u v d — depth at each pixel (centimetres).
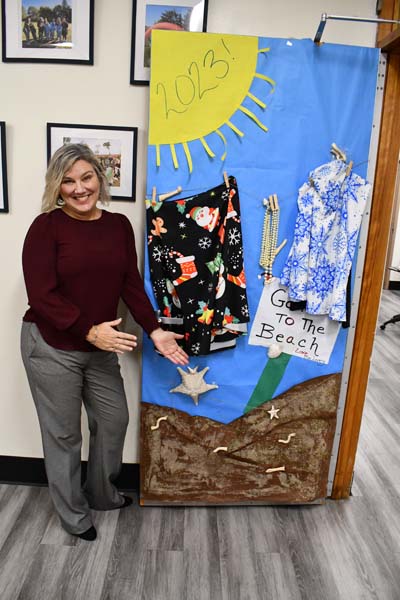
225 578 151
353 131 155
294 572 154
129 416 188
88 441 191
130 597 142
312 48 148
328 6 155
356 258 167
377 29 156
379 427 252
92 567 153
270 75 150
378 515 184
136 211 169
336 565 158
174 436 176
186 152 154
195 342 159
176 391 171
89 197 138
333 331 171
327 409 178
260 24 156
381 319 494
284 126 154
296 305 165
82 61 157
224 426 177
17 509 179
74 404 153
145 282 163
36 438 192
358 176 158
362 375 179
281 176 157
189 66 148
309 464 182
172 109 151
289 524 177
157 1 153
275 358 172
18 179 168
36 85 160
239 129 153
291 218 161
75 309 137
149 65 158
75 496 163
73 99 161
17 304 180
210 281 157
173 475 180
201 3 153
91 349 148
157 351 160
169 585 147
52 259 137
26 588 144
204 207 155
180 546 163
